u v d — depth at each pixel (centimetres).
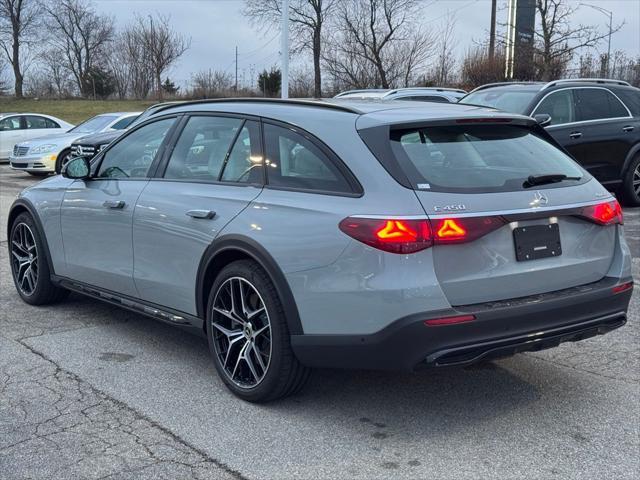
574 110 1012
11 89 6003
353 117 392
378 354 350
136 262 487
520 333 360
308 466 339
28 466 339
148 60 4962
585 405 409
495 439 367
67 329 553
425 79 3152
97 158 551
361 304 350
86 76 5653
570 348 506
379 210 349
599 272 407
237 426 383
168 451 354
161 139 498
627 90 1077
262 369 402
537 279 374
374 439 367
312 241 367
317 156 390
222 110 461
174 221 448
